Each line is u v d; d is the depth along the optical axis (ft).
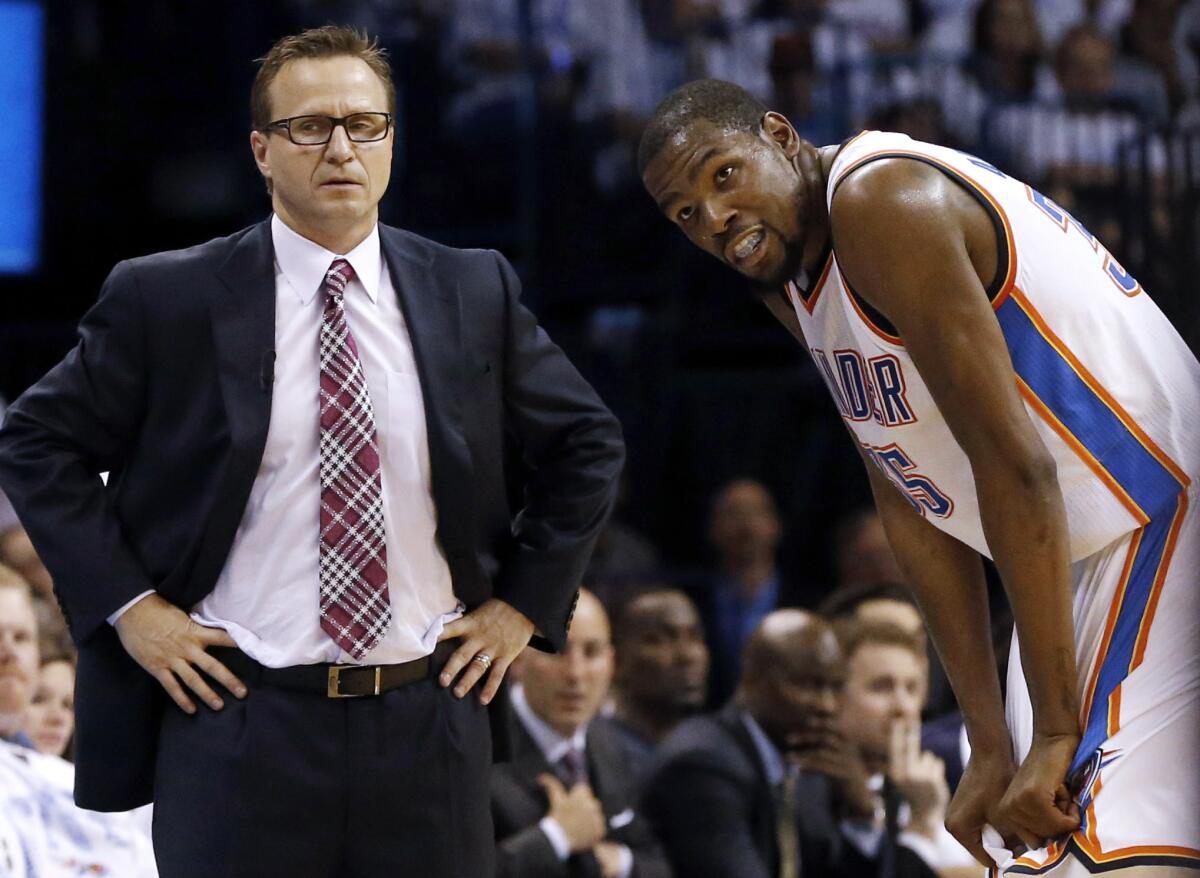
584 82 97.09
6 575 42.83
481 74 98.63
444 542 31.53
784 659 50.88
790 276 29.89
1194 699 27.94
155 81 96.17
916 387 28.86
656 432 90.48
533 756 51.11
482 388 32.19
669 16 96.53
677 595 60.54
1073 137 91.81
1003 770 30.53
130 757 31.32
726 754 50.67
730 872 49.26
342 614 30.30
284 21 96.84
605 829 49.83
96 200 94.43
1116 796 27.40
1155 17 94.58
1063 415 28.53
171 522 30.94
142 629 30.50
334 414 30.76
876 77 93.61
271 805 30.04
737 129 29.17
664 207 29.73
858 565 74.69
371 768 30.42
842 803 50.57
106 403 31.07
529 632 32.45
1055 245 28.55
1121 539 29.25
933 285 27.22
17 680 42.24
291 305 31.45
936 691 56.75
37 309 93.61
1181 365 29.60
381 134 31.35
